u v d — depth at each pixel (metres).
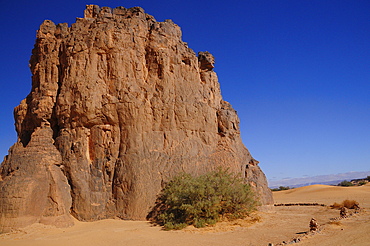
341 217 23.56
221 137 31.14
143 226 21.44
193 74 30.77
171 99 28.52
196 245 16.12
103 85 26.72
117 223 22.53
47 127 26.88
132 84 27.20
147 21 30.78
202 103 30.36
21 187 21.33
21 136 28.75
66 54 27.38
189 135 28.62
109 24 28.05
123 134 25.98
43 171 22.97
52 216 21.88
